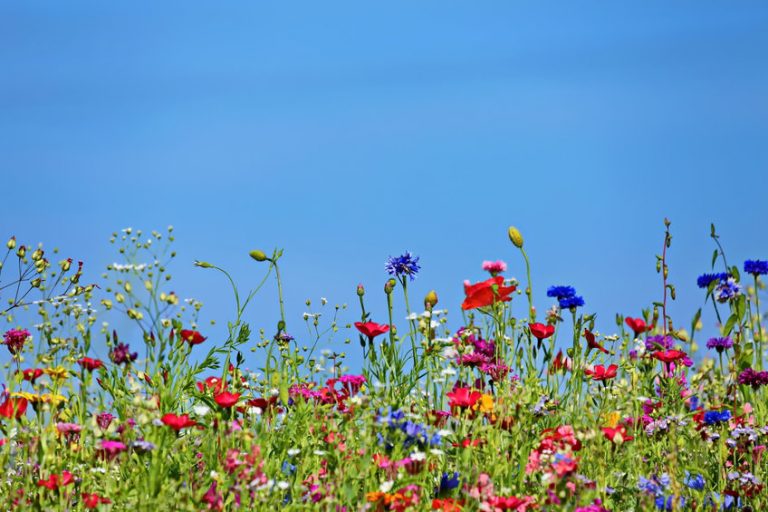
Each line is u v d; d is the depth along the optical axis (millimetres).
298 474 2654
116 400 2752
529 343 2885
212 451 2680
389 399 2752
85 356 2730
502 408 2699
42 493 2619
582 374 2850
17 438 2684
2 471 2635
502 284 2830
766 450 2812
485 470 2646
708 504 2709
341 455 2674
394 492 2596
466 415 2688
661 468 2754
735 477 2721
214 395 2768
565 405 2852
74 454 2678
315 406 2787
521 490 2648
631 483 2699
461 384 2832
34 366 2713
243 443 2682
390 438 2635
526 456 2662
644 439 2805
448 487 2645
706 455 2799
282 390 2787
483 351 2863
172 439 2639
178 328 2773
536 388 2793
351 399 2688
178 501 2574
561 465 2582
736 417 2865
